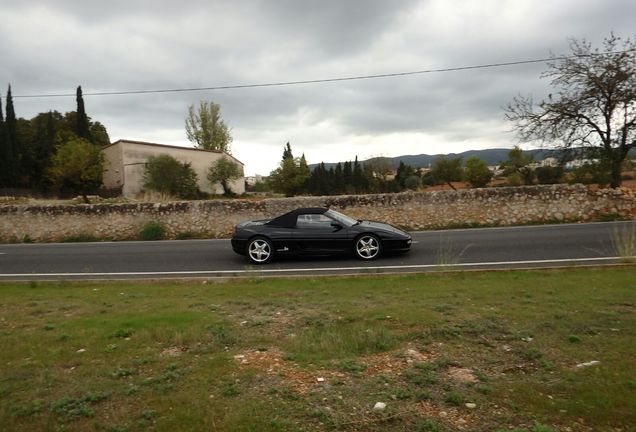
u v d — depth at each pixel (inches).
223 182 2020.2
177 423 112.0
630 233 500.4
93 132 2623.0
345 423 109.7
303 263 435.2
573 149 824.3
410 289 288.7
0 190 1727.4
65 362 161.2
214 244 598.2
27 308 261.4
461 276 335.3
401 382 134.3
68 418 117.5
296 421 111.3
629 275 305.4
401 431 106.6
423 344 170.1
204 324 206.8
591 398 119.0
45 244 685.9
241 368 147.7
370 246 437.1
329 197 702.5
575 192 659.4
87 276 411.8
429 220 680.4
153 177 1573.6
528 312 209.6
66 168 1499.8
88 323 217.6
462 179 1775.3
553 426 107.0
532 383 130.7
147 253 535.2
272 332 192.2
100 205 727.7
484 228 642.2
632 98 745.6
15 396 133.1
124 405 123.9
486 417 112.1
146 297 291.3
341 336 178.9
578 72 781.9
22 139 2306.8
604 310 207.8
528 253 426.3
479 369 144.2
